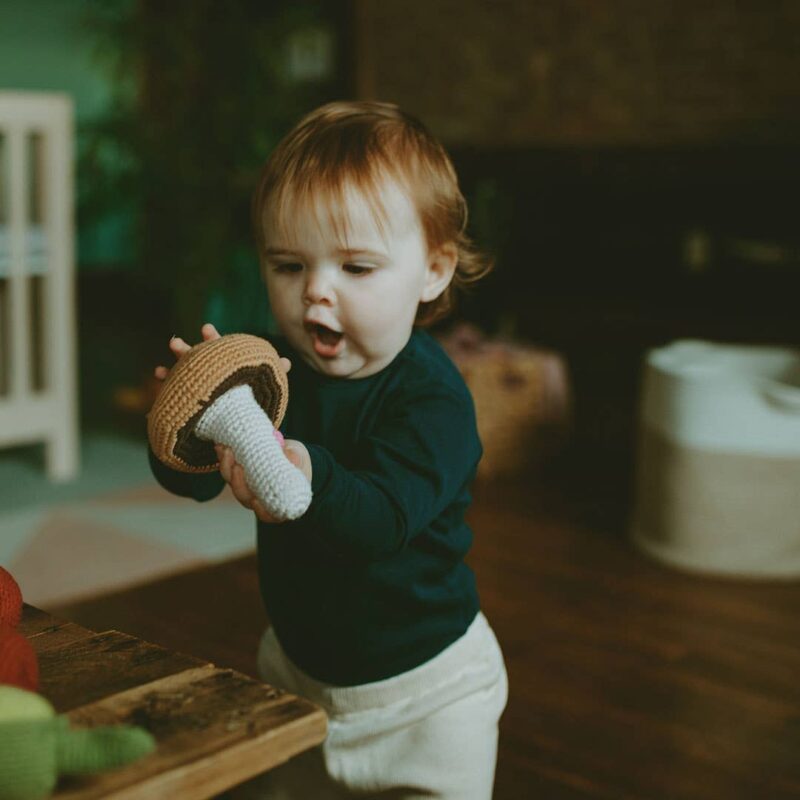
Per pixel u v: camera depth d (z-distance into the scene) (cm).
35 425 310
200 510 283
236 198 386
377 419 92
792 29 318
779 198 334
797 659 198
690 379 236
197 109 384
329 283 86
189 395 64
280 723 56
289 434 95
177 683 61
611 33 360
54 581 230
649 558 248
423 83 411
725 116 337
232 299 396
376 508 79
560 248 387
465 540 98
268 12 419
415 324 105
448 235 93
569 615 216
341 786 98
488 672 100
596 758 161
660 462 246
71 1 648
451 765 95
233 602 221
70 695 60
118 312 626
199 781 52
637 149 354
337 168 85
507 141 389
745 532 237
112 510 282
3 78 636
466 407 93
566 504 287
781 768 159
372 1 421
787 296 330
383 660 95
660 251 363
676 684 186
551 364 316
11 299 304
